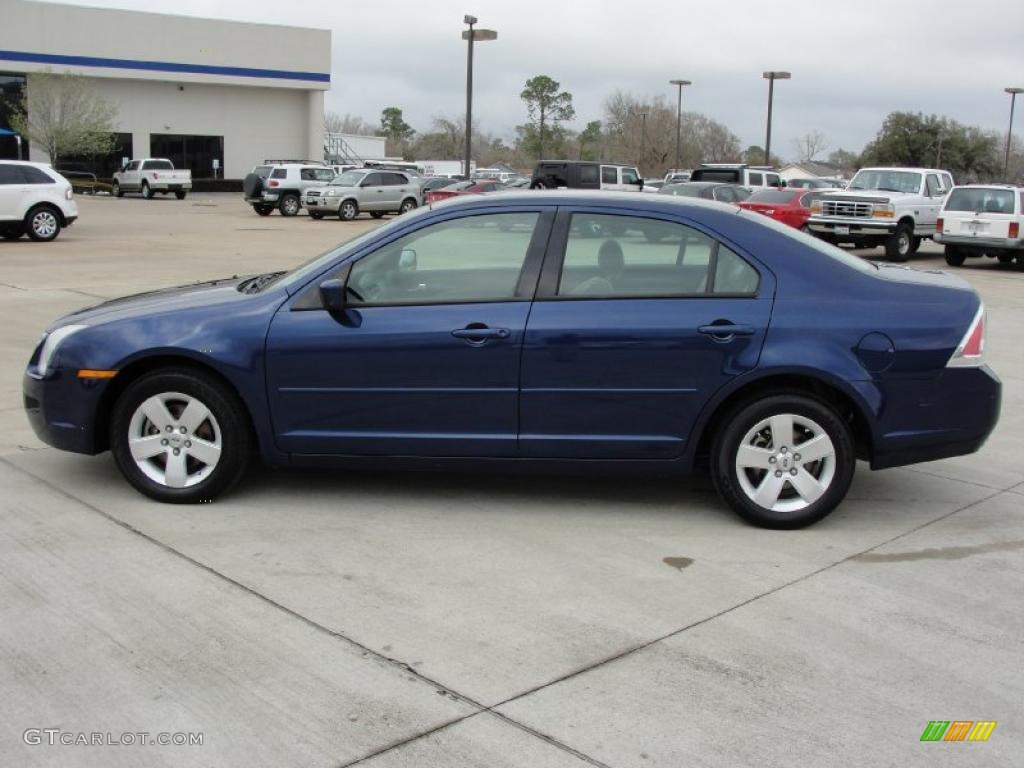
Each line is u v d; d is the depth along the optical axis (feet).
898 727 11.02
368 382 16.70
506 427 16.72
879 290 16.57
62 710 11.02
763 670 12.16
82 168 174.70
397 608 13.61
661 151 262.26
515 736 10.67
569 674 11.97
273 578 14.49
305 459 17.24
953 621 13.60
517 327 16.38
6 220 68.23
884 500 18.62
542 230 16.78
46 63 164.66
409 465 17.12
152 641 12.56
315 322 16.75
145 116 180.34
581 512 17.53
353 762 10.16
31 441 21.15
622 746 10.53
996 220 65.57
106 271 52.49
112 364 17.02
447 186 111.14
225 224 99.14
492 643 12.69
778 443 16.53
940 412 16.47
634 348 16.24
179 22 176.86
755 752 10.48
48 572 14.52
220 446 17.17
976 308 16.69
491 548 15.80
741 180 104.73
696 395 16.35
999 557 15.92
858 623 13.46
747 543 16.24
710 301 16.33
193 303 17.53
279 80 188.96
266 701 11.25
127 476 17.49
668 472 16.81
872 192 72.95
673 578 14.79
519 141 302.04
